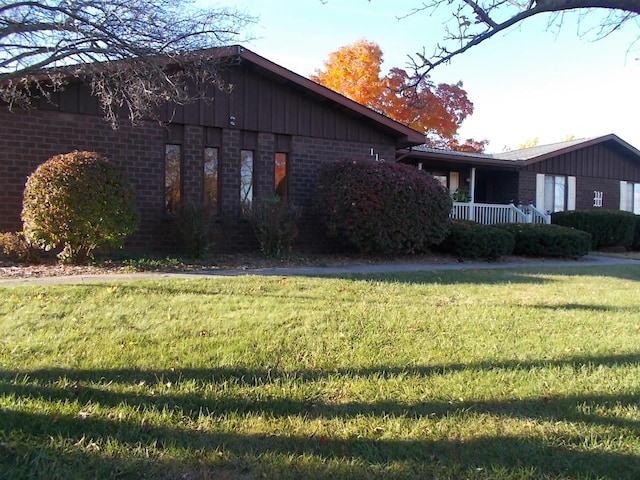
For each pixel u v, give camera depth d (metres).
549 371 4.03
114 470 2.50
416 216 12.05
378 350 4.46
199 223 10.84
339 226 11.95
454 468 2.58
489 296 7.39
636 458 2.70
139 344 4.47
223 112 12.23
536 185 19.81
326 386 3.61
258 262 11.01
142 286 7.32
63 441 2.75
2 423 2.91
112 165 9.68
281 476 2.47
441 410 3.27
